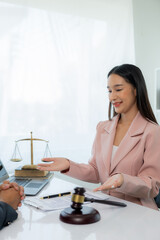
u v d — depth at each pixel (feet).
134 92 4.92
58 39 8.04
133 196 4.18
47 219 3.19
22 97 7.45
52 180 5.25
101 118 8.85
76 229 2.91
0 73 7.14
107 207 3.65
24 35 7.47
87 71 8.57
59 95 8.06
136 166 4.60
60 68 8.07
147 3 10.14
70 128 8.26
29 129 7.56
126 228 2.95
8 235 2.76
